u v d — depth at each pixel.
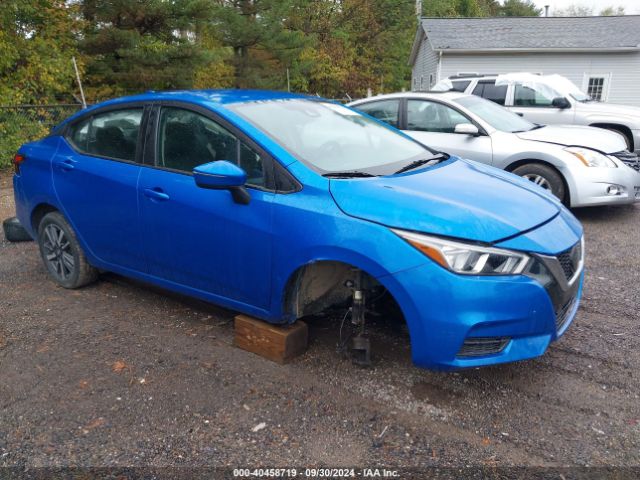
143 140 3.82
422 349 2.76
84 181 4.11
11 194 9.18
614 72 22.59
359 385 3.15
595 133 7.09
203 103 3.55
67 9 15.16
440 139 7.33
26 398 3.07
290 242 3.03
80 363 3.43
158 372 3.31
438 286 2.66
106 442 2.70
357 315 3.19
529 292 2.69
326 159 3.36
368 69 36.31
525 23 25.31
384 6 37.62
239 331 3.54
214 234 3.36
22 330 3.88
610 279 4.80
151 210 3.67
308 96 4.24
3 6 12.57
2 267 5.25
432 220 2.73
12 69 13.72
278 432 2.75
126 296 4.48
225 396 3.06
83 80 15.82
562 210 3.28
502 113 7.67
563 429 2.75
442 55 23.36
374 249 2.77
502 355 2.74
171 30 16.48
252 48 23.62
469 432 2.73
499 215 2.85
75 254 4.43
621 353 3.48
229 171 3.00
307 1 31.92
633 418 2.83
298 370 3.31
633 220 6.88
